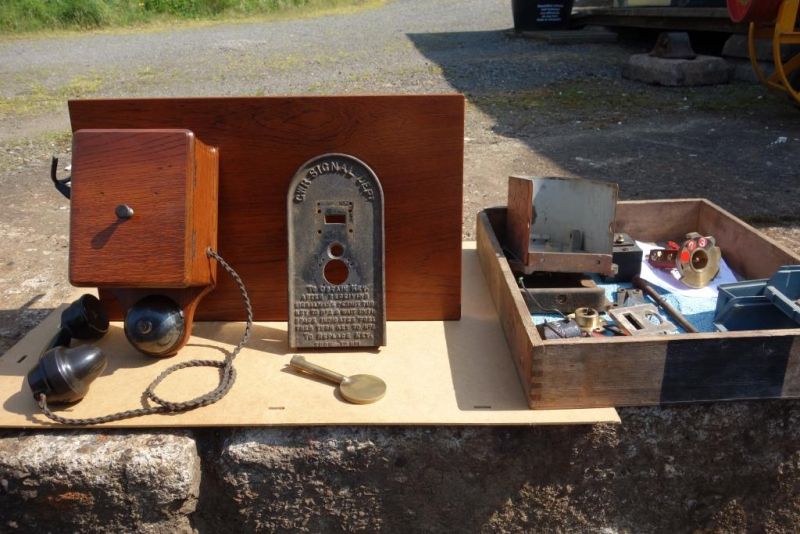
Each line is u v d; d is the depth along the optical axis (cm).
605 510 173
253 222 198
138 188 172
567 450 166
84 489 158
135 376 178
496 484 168
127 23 1307
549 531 174
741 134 539
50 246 339
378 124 190
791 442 170
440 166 194
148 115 188
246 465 162
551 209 232
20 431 163
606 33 1016
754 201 384
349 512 169
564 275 224
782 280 193
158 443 160
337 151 191
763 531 180
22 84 801
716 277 233
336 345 189
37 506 161
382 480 165
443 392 169
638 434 165
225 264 184
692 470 171
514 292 182
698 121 587
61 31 1230
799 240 327
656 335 164
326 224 187
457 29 1203
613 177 437
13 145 563
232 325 205
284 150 192
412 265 202
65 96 741
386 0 1722
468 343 193
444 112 190
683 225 261
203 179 181
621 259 235
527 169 460
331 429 163
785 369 160
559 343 155
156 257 171
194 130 190
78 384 162
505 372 178
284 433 163
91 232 171
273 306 206
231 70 859
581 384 159
